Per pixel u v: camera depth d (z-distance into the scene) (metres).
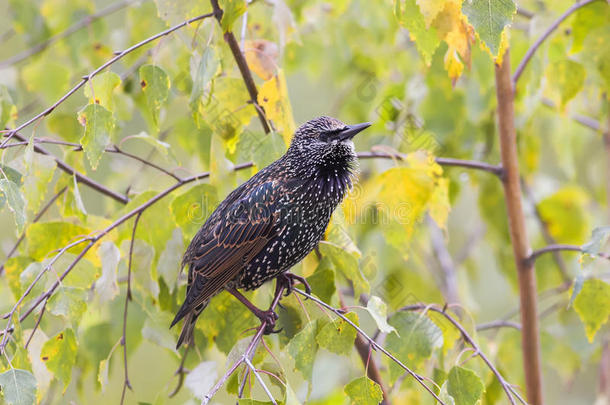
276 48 8.81
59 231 8.32
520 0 12.31
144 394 13.98
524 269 9.72
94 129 7.10
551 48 10.10
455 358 8.26
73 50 11.77
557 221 12.41
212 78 7.66
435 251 13.45
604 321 8.37
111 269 7.61
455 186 11.63
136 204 8.41
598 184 14.04
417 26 7.73
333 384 11.66
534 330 9.77
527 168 11.92
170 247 8.18
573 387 15.84
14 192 6.83
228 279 8.60
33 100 11.83
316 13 12.02
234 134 8.62
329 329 7.32
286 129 8.22
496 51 6.84
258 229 8.66
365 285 8.38
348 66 13.28
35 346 7.48
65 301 7.24
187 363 9.06
